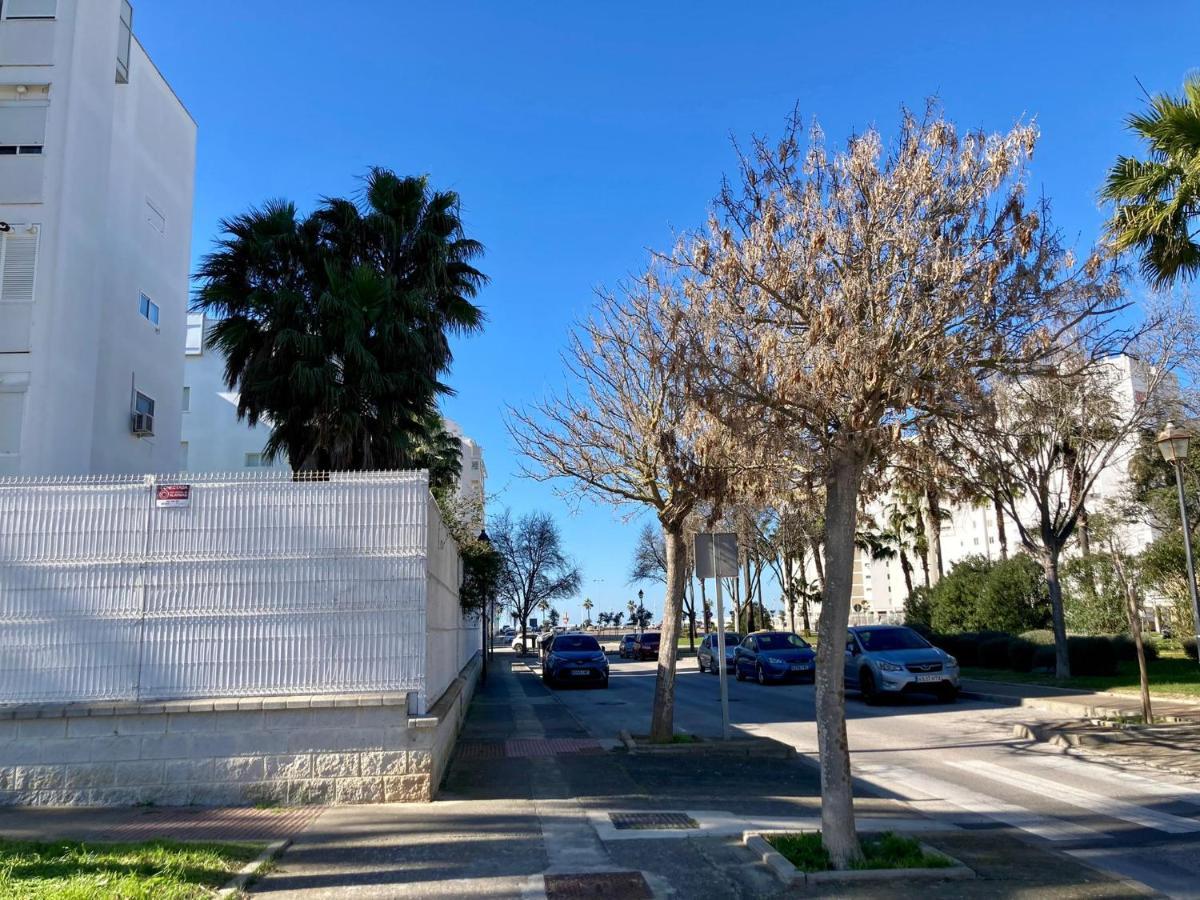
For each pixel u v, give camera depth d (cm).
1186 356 1830
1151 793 937
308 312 1766
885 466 801
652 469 1209
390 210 1986
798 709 1955
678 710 1977
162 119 2300
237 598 890
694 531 1441
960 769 1116
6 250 1672
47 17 1764
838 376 673
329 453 1714
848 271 716
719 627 1308
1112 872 643
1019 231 686
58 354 1662
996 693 1886
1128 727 1339
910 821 819
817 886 602
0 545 878
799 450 709
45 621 872
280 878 615
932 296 695
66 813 813
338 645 891
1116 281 711
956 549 7106
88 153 1788
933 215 712
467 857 670
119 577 884
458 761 1160
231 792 857
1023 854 695
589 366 1251
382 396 1748
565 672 2766
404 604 902
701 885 606
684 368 730
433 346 1920
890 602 10300
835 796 647
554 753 1229
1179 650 2744
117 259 2033
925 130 745
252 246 1784
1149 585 2566
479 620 3559
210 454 3628
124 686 869
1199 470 2295
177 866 607
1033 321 706
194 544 895
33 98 1733
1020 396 1021
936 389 673
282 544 902
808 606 6681
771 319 744
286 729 871
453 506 2273
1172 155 1191
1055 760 1159
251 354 1803
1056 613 2050
